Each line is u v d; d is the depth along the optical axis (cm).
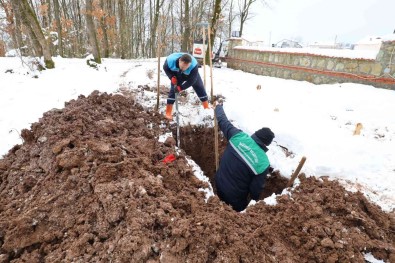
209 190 314
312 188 321
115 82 637
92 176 282
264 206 296
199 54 1079
